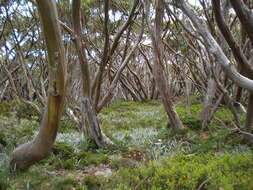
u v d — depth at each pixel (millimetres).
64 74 2867
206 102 5848
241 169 3230
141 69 16172
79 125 5863
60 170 3744
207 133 5438
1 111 6090
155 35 5164
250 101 4113
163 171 3262
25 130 5363
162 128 6367
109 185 3162
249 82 2703
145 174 3281
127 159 4023
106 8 4512
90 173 3637
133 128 6539
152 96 14992
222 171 3215
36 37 7090
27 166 3438
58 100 2949
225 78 5738
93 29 8164
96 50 7371
